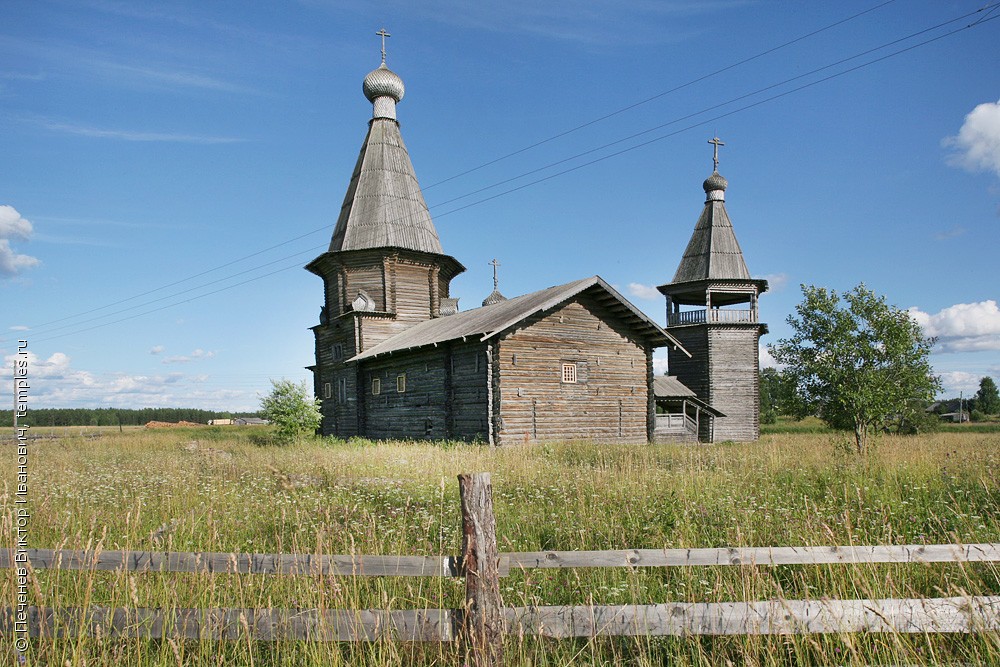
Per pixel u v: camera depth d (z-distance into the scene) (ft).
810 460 42.65
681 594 17.06
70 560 15.99
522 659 13.87
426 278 120.16
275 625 14.85
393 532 24.44
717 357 122.52
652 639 15.33
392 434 98.02
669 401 112.16
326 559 14.98
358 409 107.34
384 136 126.21
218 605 16.63
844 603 14.14
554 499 32.12
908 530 23.15
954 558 14.73
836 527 22.88
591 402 82.07
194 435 128.36
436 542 24.18
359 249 114.83
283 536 24.53
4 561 16.19
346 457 55.62
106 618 15.08
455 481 37.73
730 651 15.12
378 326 113.50
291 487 33.94
